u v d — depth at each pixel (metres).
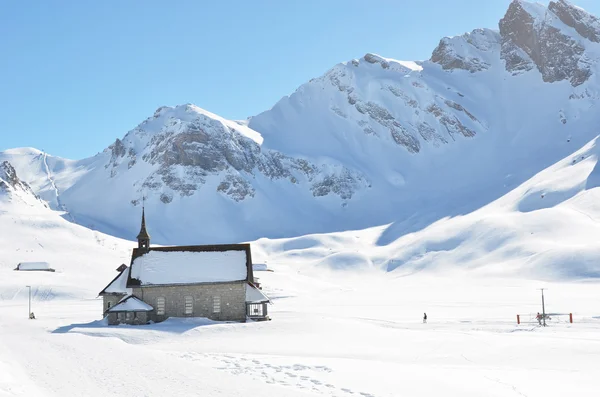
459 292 145.50
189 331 59.00
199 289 72.94
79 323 74.31
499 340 49.00
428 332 56.22
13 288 134.62
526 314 85.00
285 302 125.19
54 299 130.38
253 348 47.59
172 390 23.23
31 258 178.25
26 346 39.16
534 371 34.19
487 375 32.41
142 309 70.94
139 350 37.28
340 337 53.34
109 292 76.88
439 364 39.19
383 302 119.88
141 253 77.19
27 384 23.14
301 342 50.78
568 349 43.25
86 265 172.75
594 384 30.02
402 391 26.72
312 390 25.72
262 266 187.88
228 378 26.66
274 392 23.86
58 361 30.94
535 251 189.38
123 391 22.73
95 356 33.22
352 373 31.34
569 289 139.50
